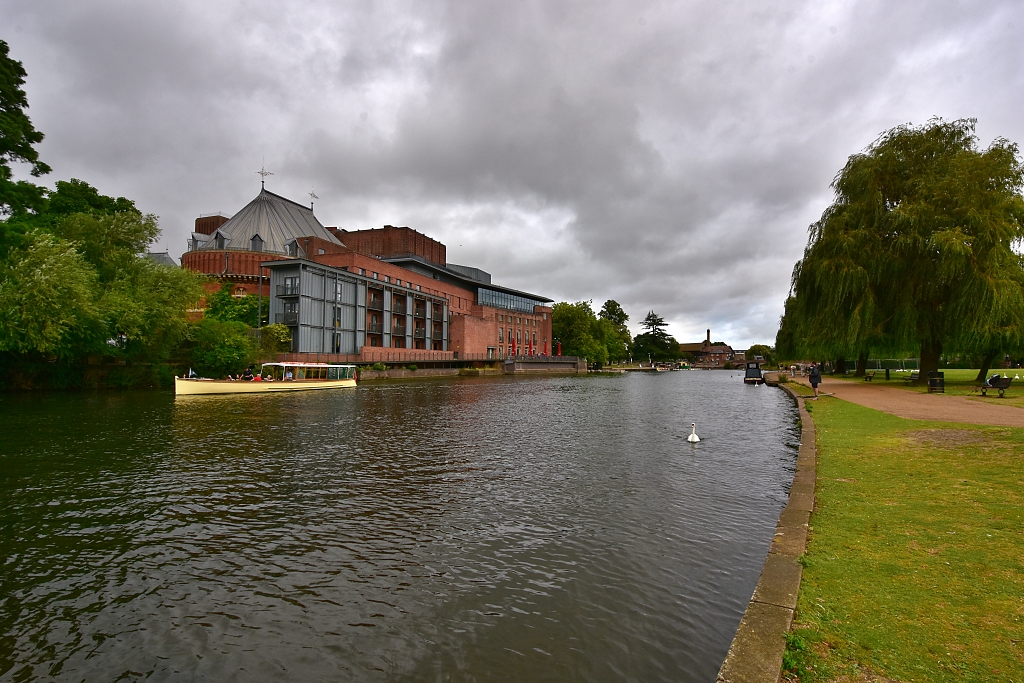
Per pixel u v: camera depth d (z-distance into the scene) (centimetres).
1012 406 2091
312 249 7862
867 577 583
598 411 3092
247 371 4712
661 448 1784
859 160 3312
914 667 414
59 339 3138
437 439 1984
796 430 2197
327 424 2395
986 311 2638
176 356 4650
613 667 560
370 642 623
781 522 788
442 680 550
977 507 796
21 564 850
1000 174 2809
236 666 583
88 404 3014
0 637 645
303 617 683
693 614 666
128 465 1510
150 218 4047
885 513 801
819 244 3288
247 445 1833
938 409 2056
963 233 2739
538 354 12644
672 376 11569
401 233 9888
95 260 3778
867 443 1409
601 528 978
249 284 7800
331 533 973
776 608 526
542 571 799
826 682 404
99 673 574
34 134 3344
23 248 3133
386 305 7594
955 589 541
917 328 3044
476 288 10906
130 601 732
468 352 9600
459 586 757
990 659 418
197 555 881
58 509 1114
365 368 6309
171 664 589
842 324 3108
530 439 1991
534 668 564
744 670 427
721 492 1210
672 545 891
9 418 2414
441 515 1066
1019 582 547
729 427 2325
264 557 871
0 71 3128
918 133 3144
